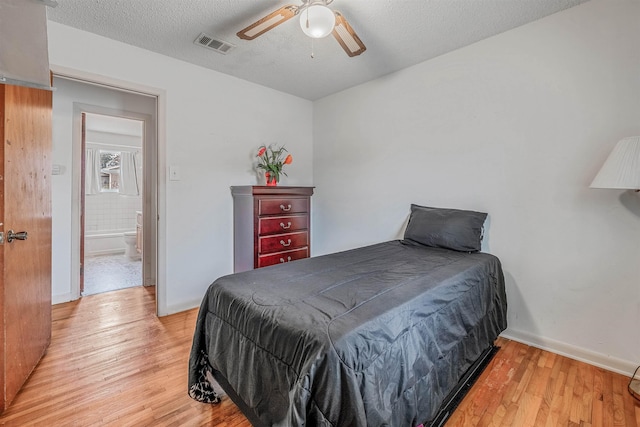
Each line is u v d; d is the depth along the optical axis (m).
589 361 1.83
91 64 2.15
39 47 1.25
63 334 2.18
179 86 2.58
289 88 3.21
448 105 2.41
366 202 3.08
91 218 5.21
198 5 1.83
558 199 1.92
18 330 1.53
